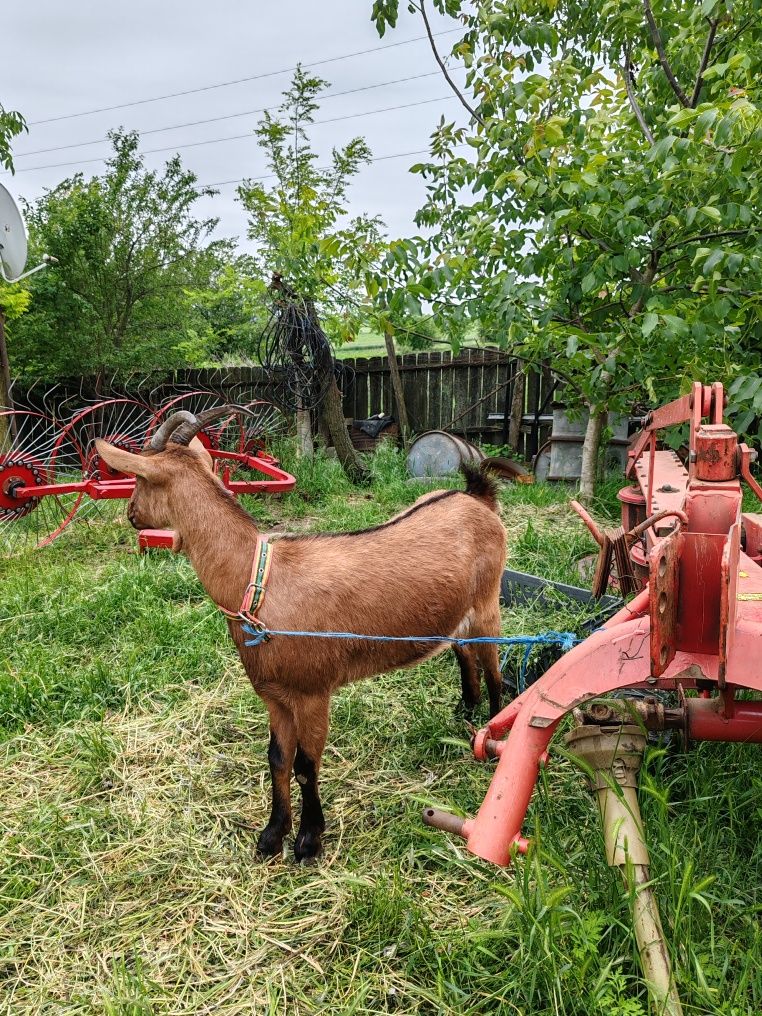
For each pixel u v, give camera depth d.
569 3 6.20
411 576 3.20
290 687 2.97
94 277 13.50
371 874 2.93
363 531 3.31
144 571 5.84
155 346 13.17
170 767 3.66
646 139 5.73
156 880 2.96
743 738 2.34
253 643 2.91
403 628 3.18
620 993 2.13
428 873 2.90
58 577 5.89
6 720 4.07
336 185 10.18
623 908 2.33
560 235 5.72
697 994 2.05
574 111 6.00
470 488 3.86
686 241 5.34
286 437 10.23
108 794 3.47
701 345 4.77
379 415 11.41
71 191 13.51
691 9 5.52
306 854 3.03
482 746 2.49
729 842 2.80
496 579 3.69
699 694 2.98
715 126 4.32
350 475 9.69
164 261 14.12
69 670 4.55
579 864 2.69
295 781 3.53
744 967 2.18
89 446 7.39
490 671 3.78
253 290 10.33
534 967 2.23
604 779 2.25
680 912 2.12
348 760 3.69
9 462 6.77
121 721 4.07
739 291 4.98
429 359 11.03
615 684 2.14
